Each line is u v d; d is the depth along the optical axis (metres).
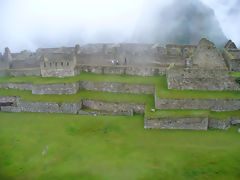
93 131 23.30
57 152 19.91
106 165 17.86
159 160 18.19
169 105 24.28
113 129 23.50
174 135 21.64
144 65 34.78
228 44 32.69
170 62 33.88
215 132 21.91
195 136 21.31
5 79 36.06
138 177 16.52
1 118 27.30
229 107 23.83
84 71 34.81
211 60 27.98
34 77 35.38
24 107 28.97
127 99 27.83
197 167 17.30
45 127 24.42
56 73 33.16
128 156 18.84
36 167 18.25
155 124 22.78
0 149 20.78
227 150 19.03
